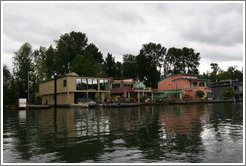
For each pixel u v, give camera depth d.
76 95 49.84
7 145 10.37
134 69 83.12
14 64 61.06
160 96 63.94
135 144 10.28
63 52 64.88
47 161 8.17
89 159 8.33
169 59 89.12
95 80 51.25
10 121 20.28
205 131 13.27
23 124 17.81
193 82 63.94
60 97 51.50
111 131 13.62
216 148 9.53
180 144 10.21
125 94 51.25
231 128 14.28
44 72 63.69
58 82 51.53
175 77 64.69
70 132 13.50
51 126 16.33
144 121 18.47
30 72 62.19
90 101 46.53
